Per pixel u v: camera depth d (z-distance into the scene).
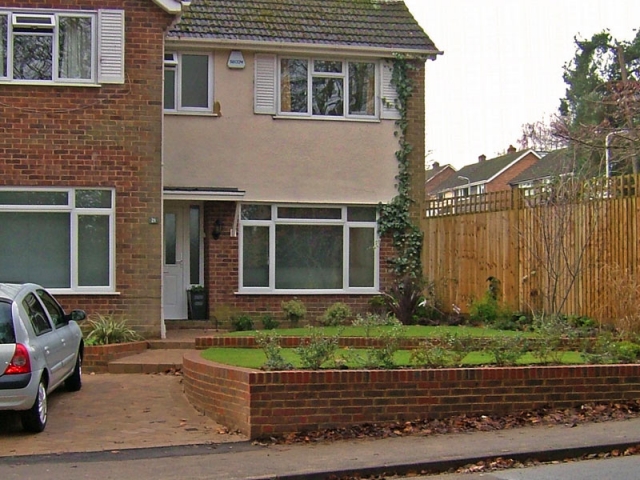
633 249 15.34
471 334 13.70
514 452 9.28
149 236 16.64
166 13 16.70
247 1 20.69
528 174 46.06
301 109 20.14
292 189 20.00
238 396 10.50
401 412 10.61
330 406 10.37
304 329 16.81
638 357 12.60
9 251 16.38
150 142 16.64
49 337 11.05
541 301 17.44
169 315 19.78
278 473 8.66
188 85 19.70
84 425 10.87
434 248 20.83
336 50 20.02
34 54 16.45
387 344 11.64
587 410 11.16
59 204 16.47
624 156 23.41
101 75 16.48
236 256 19.64
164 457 9.38
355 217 20.44
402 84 20.50
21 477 8.59
